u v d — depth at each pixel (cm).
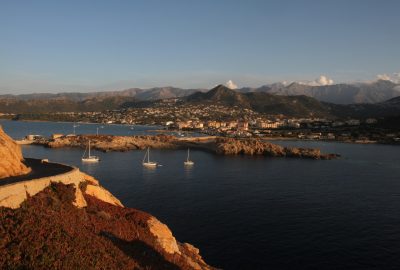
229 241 5631
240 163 15388
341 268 4809
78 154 17150
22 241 1950
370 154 19612
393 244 5619
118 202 4169
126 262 2316
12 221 2134
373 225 6525
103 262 2130
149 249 2870
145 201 7956
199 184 10106
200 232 6000
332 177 11862
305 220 6744
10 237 1988
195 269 3122
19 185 2708
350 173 12825
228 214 7031
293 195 8862
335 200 8412
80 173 3866
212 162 15562
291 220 6725
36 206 2573
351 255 5197
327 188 9894
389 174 12681
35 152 17688
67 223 2466
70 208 2861
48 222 2298
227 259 5012
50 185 3105
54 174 3566
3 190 2519
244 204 7831
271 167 14188
